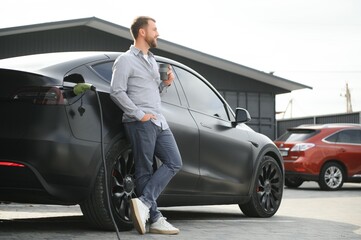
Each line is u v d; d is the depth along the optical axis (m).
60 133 4.73
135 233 5.13
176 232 5.21
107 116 5.09
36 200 4.90
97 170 4.97
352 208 8.95
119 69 4.98
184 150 5.80
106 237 4.87
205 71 25.50
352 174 14.20
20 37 21.66
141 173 5.10
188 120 5.95
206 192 6.17
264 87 26.69
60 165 4.72
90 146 4.91
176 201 5.81
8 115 4.74
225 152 6.42
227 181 6.44
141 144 5.02
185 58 24.92
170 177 5.16
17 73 4.78
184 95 6.11
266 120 26.67
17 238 4.77
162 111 5.63
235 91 26.05
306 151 13.96
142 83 5.07
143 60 5.09
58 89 4.77
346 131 14.40
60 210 7.87
